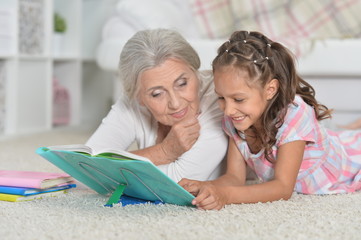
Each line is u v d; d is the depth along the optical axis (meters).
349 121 2.93
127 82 1.62
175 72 1.54
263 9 3.51
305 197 1.69
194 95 1.60
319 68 2.80
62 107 4.08
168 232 1.26
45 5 3.73
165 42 1.54
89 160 1.47
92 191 1.76
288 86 1.56
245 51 1.47
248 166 1.94
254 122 1.53
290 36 3.41
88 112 4.49
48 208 1.50
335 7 3.47
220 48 1.56
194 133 1.69
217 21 3.50
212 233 1.25
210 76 1.80
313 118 1.64
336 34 3.44
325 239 1.23
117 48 3.02
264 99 1.52
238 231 1.27
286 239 1.22
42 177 1.65
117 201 1.53
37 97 3.71
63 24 4.02
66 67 4.13
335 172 1.77
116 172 1.49
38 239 1.22
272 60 1.51
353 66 2.78
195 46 2.87
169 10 3.35
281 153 1.59
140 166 1.38
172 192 1.46
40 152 1.54
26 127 3.65
